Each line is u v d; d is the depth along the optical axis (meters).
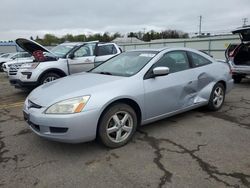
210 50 23.84
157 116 4.37
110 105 3.71
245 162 3.39
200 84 5.12
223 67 5.80
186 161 3.44
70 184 2.97
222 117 5.28
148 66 4.30
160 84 4.30
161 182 2.97
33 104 3.72
